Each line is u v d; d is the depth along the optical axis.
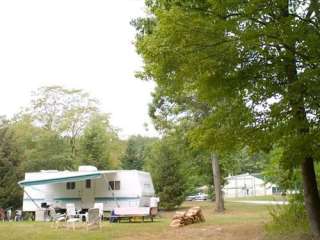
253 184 87.75
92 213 19.23
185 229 18.09
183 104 29.11
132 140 53.69
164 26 9.38
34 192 28.67
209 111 28.58
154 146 37.19
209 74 9.95
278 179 15.15
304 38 8.99
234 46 9.39
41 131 48.62
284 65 9.52
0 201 34.44
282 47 9.38
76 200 27.81
